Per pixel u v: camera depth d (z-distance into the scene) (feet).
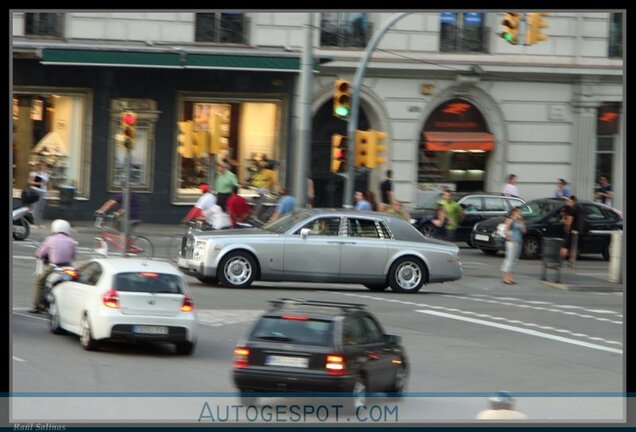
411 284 149.89
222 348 103.60
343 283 148.36
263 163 236.02
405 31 238.89
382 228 148.97
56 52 216.54
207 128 232.53
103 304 94.89
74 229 208.74
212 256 142.41
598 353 112.68
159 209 231.91
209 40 228.02
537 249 207.62
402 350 84.28
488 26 244.42
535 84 249.14
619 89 252.42
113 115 228.02
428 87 241.76
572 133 251.80
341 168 166.50
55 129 226.58
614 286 169.89
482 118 248.52
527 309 143.23
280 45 230.07
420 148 245.04
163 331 95.76
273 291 144.05
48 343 100.01
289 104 235.61
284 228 146.51
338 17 235.61
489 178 249.75
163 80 229.86
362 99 239.09
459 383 94.12
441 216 207.21
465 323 127.75
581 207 202.49
